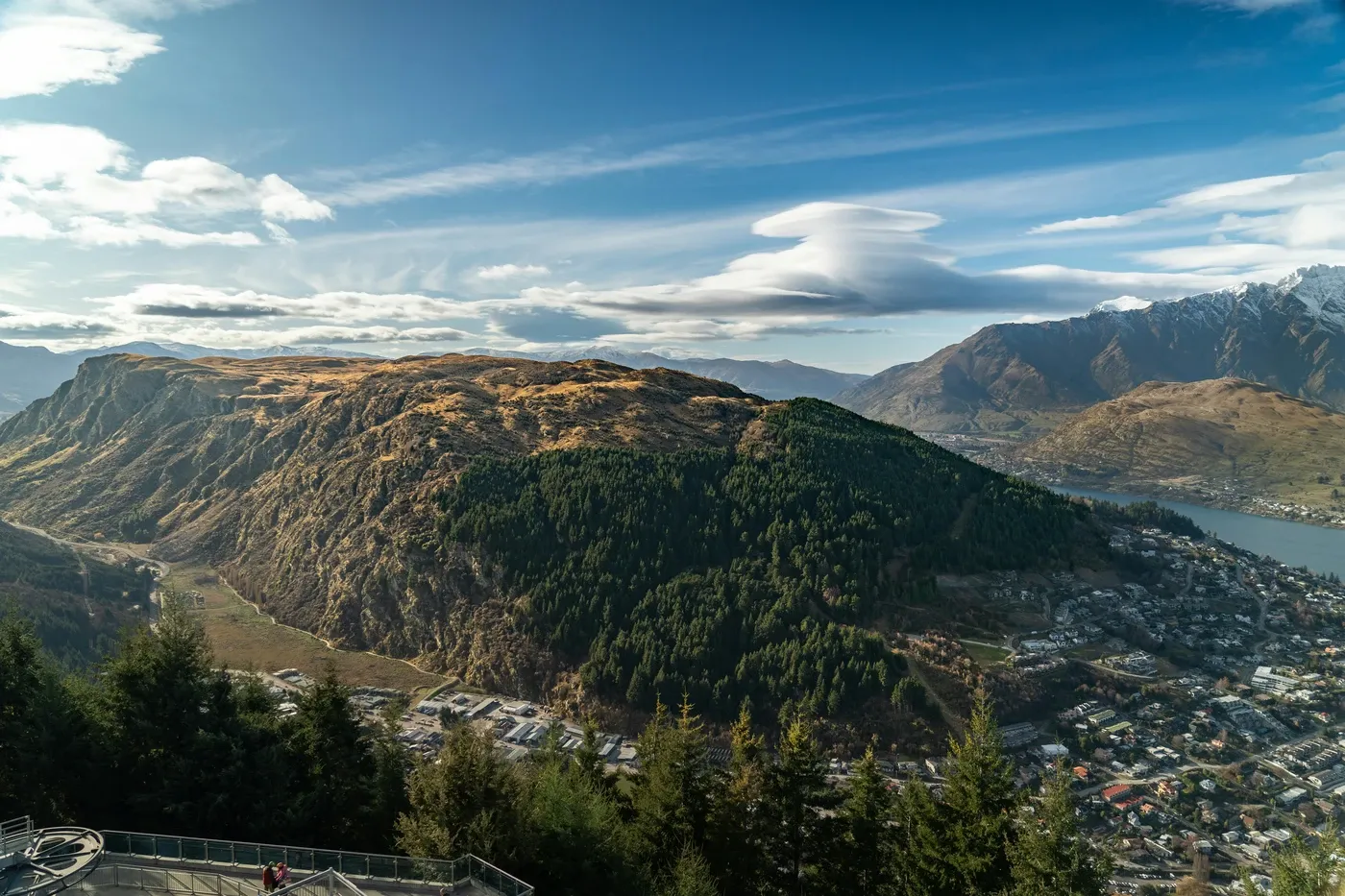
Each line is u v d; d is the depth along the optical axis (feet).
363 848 151.43
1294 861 124.57
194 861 115.96
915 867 143.95
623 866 135.85
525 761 196.75
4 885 100.83
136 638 157.99
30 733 141.08
